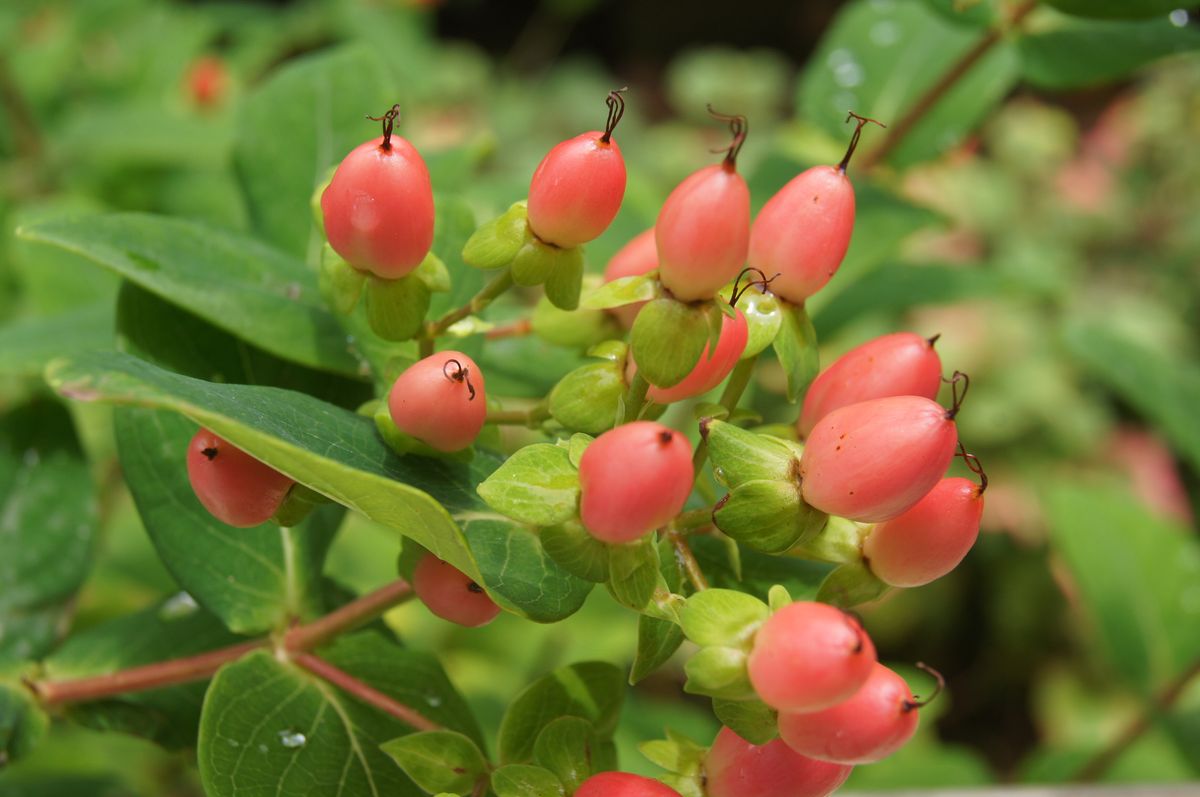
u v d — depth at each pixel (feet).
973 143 1.71
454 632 1.61
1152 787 1.07
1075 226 3.24
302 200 0.97
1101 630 1.26
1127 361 1.25
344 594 0.93
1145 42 1.07
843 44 1.22
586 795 0.77
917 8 1.23
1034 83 1.09
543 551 0.79
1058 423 2.73
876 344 0.81
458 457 0.79
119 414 0.87
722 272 0.75
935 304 1.32
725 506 0.77
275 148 0.98
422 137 2.64
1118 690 2.56
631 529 0.74
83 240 0.85
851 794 1.09
